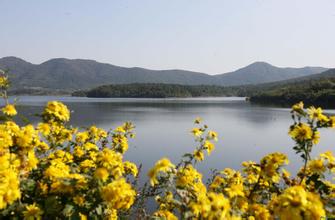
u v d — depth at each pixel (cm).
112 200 246
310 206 204
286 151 2122
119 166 312
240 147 2284
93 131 576
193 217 251
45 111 383
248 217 285
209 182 487
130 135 625
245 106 8688
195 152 457
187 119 4481
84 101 11244
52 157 381
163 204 359
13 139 312
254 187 343
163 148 2122
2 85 487
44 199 268
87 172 334
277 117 5022
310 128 349
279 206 211
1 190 239
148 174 259
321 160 342
